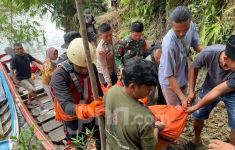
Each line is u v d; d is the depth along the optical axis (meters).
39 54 12.16
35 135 3.72
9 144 4.01
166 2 6.55
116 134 2.06
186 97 3.17
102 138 2.22
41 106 5.70
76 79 2.68
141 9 7.79
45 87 4.99
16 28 11.95
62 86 2.63
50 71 4.80
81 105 2.38
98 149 3.24
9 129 5.23
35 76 7.25
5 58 9.68
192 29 3.18
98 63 4.13
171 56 2.97
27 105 5.82
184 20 2.72
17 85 6.23
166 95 3.33
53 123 4.99
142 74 1.86
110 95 2.06
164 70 3.07
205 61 2.84
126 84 1.93
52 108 5.59
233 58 2.37
